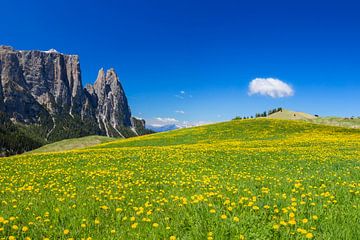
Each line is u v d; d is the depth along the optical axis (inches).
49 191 594.9
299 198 470.6
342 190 516.1
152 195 533.3
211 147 1541.6
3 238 352.2
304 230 325.1
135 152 1315.2
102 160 1069.8
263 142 1786.4
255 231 348.2
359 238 317.7
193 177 693.3
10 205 486.9
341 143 1599.4
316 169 797.9
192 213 415.8
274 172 762.8
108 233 363.9
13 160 1226.6
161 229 366.0
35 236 362.9
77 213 436.8
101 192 550.3
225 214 405.1
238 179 649.0
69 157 1211.2
